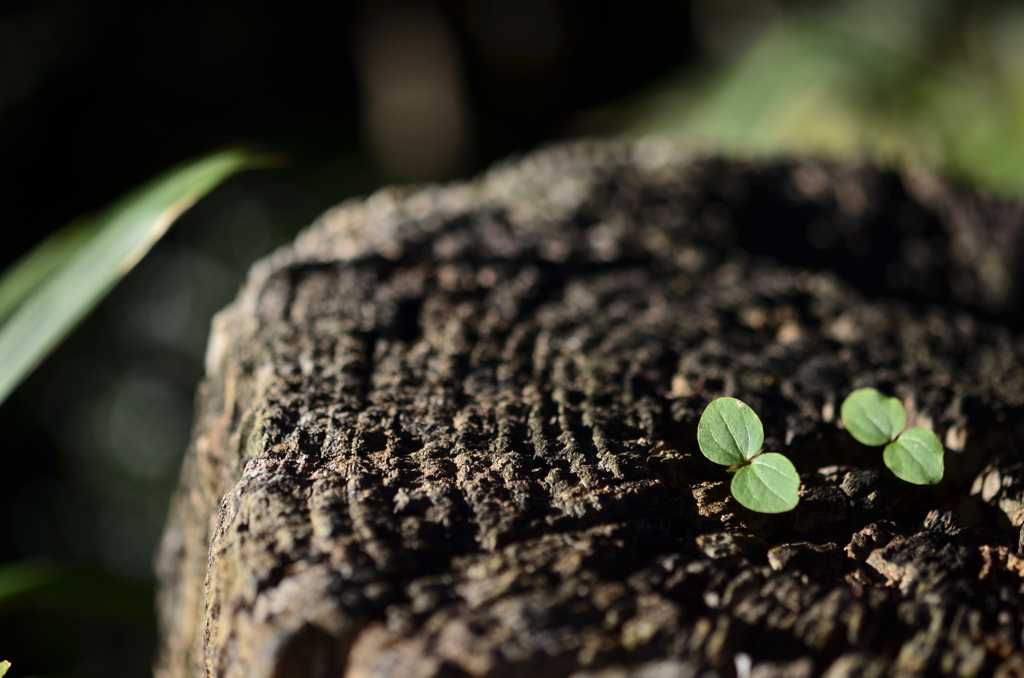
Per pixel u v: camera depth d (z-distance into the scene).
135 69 1.32
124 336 1.14
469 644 0.29
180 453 1.12
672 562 0.30
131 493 1.08
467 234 0.40
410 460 0.32
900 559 0.31
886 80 0.81
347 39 1.51
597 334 0.36
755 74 0.91
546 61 1.68
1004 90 0.77
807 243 0.42
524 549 0.30
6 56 1.20
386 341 0.35
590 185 0.42
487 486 0.31
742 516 0.32
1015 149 0.71
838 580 0.30
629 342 0.35
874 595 0.30
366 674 0.29
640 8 1.66
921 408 0.34
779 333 0.37
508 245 0.39
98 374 1.12
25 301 0.37
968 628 0.30
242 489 0.31
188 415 1.14
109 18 1.27
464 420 0.33
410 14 1.53
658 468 0.32
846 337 0.37
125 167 1.30
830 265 0.42
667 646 0.29
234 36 1.40
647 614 0.29
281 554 0.30
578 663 0.29
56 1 1.23
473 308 0.36
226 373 0.35
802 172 0.46
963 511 0.33
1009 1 0.85
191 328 1.18
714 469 0.32
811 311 0.38
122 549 1.04
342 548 0.30
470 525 0.30
